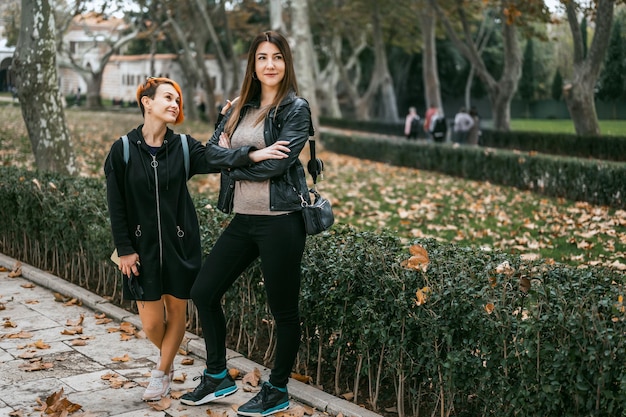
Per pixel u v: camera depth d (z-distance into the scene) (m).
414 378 3.64
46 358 4.45
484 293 3.30
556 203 11.91
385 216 10.34
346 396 3.95
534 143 19.62
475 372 3.30
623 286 3.29
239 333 4.78
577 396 2.99
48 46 9.07
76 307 5.61
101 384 4.05
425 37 28.17
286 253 3.52
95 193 6.26
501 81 22.31
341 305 3.89
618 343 2.88
